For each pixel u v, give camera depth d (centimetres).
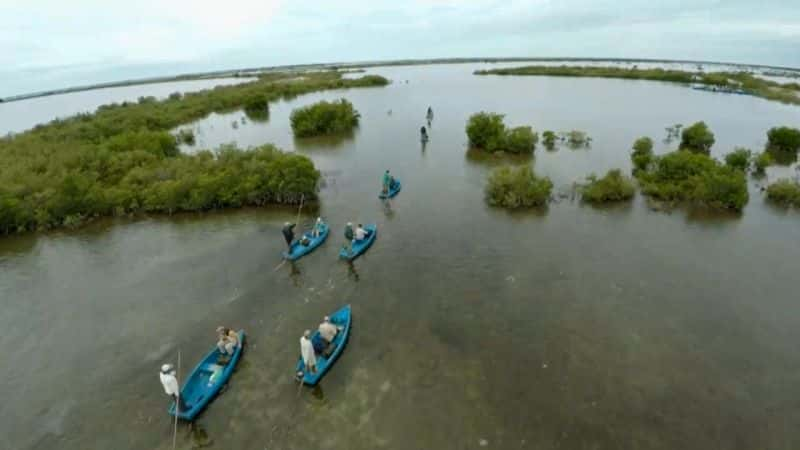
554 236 2386
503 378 1412
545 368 1450
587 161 3719
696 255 2141
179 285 2056
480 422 1251
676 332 1598
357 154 4247
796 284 1869
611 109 6009
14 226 2720
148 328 1759
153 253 2392
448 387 1381
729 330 1599
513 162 3781
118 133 4881
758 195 2903
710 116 5322
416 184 3316
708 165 2920
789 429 1205
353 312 1781
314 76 12825
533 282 1948
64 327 1792
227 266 2203
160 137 4012
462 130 5075
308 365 1399
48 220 2766
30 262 2356
